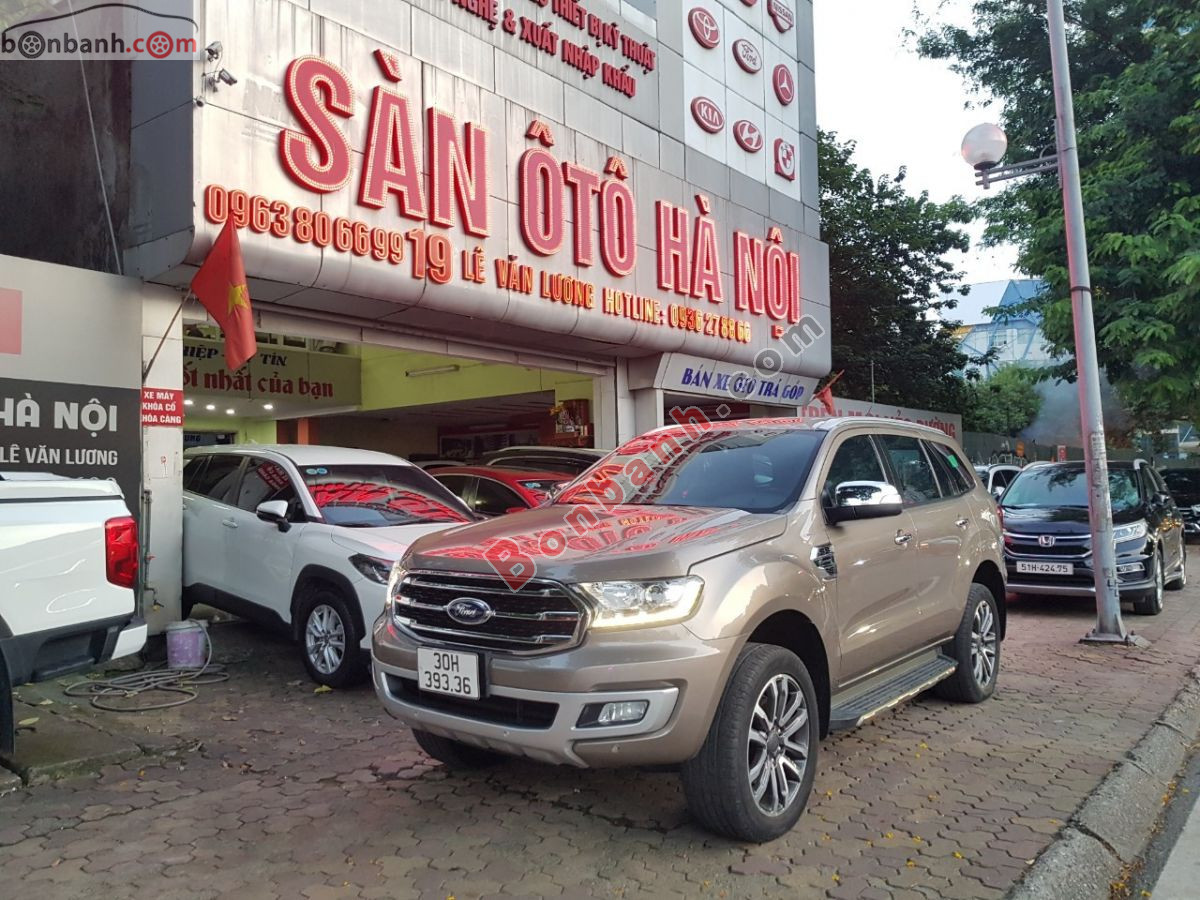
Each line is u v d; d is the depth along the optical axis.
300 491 6.89
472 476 9.34
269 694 6.09
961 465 6.24
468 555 3.71
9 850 3.62
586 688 3.25
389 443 22.14
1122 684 6.46
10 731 4.18
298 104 7.75
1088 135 15.55
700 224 13.04
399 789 4.29
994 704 5.89
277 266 7.67
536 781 4.38
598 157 11.33
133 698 5.94
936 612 5.17
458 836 3.74
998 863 3.49
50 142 8.50
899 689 4.68
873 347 24.41
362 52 8.44
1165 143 14.58
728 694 3.48
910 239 24.58
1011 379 35.16
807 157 16.14
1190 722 5.73
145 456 7.31
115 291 7.08
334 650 6.20
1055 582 9.45
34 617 4.05
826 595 4.06
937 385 26.06
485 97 9.71
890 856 3.55
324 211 8.00
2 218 9.00
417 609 3.81
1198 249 13.38
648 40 12.50
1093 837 3.77
